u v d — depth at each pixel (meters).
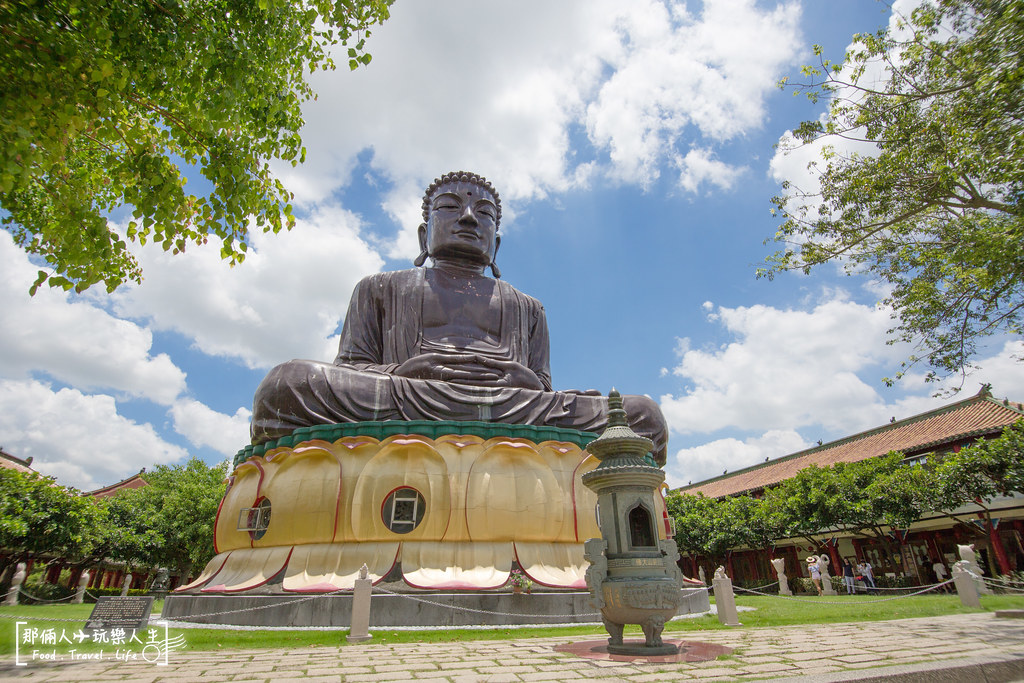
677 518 37.91
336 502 15.06
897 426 35.50
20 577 18.50
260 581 14.56
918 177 13.05
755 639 9.84
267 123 8.17
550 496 15.81
